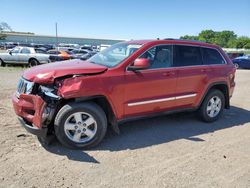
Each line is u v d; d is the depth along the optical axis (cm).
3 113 592
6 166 367
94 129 435
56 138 458
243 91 1043
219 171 382
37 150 419
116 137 489
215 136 518
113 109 449
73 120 424
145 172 369
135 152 430
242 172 382
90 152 423
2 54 1838
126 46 511
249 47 9462
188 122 594
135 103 469
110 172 365
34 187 324
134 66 455
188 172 374
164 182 347
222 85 611
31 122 419
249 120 638
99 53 554
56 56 1850
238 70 2161
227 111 716
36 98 402
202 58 569
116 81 441
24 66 1841
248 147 471
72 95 404
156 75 486
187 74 530
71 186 329
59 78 409
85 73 419
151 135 507
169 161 404
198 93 559
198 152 441
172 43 524
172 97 516
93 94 422
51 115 405
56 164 379
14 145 431
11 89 880
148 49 485
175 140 488
